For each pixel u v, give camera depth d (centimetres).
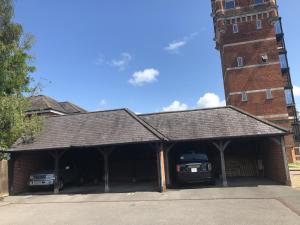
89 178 2291
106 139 1733
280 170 1700
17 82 1828
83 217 1096
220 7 4072
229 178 2025
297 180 1809
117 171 2255
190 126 1873
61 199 1564
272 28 3947
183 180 1670
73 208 1295
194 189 1628
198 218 978
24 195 1783
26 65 1897
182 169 1683
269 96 3797
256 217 949
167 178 1783
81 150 2306
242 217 959
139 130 1738
